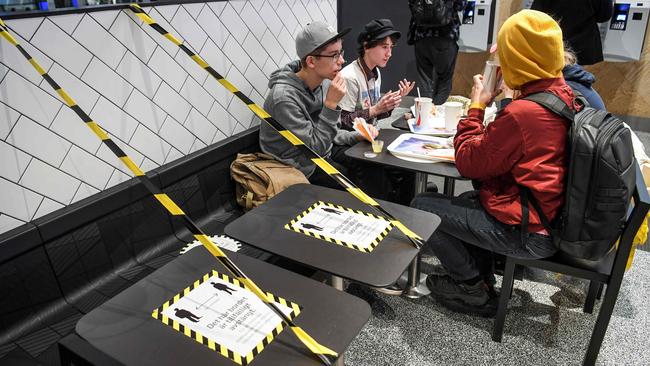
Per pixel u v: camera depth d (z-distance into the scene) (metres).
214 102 2.56
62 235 1.90
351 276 1.38
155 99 2.25
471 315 2.23
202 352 1.12
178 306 1.27
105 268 2.07
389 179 2.84
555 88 1.73
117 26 2.03
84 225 1.97
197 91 2.45
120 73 2.08
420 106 2.59
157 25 2.02
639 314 2.22
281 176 2.41
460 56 5.14
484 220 1.96
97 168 2.05
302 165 2.61
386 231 1.60
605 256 1.89
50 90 1.84
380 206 1.60
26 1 2.25
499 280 2.51
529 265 1.92
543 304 2.29
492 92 2.03
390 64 5.15
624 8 4.07
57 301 1.91
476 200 2.09
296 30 3.07
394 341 2.08
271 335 1.17
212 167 2.53
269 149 2.64
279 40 2.93
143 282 1.37
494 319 2.20
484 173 1.87
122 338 1.17
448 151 2.24
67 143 1.93
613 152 1.58
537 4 4.04
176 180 2.34
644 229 1.99
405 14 4.82
